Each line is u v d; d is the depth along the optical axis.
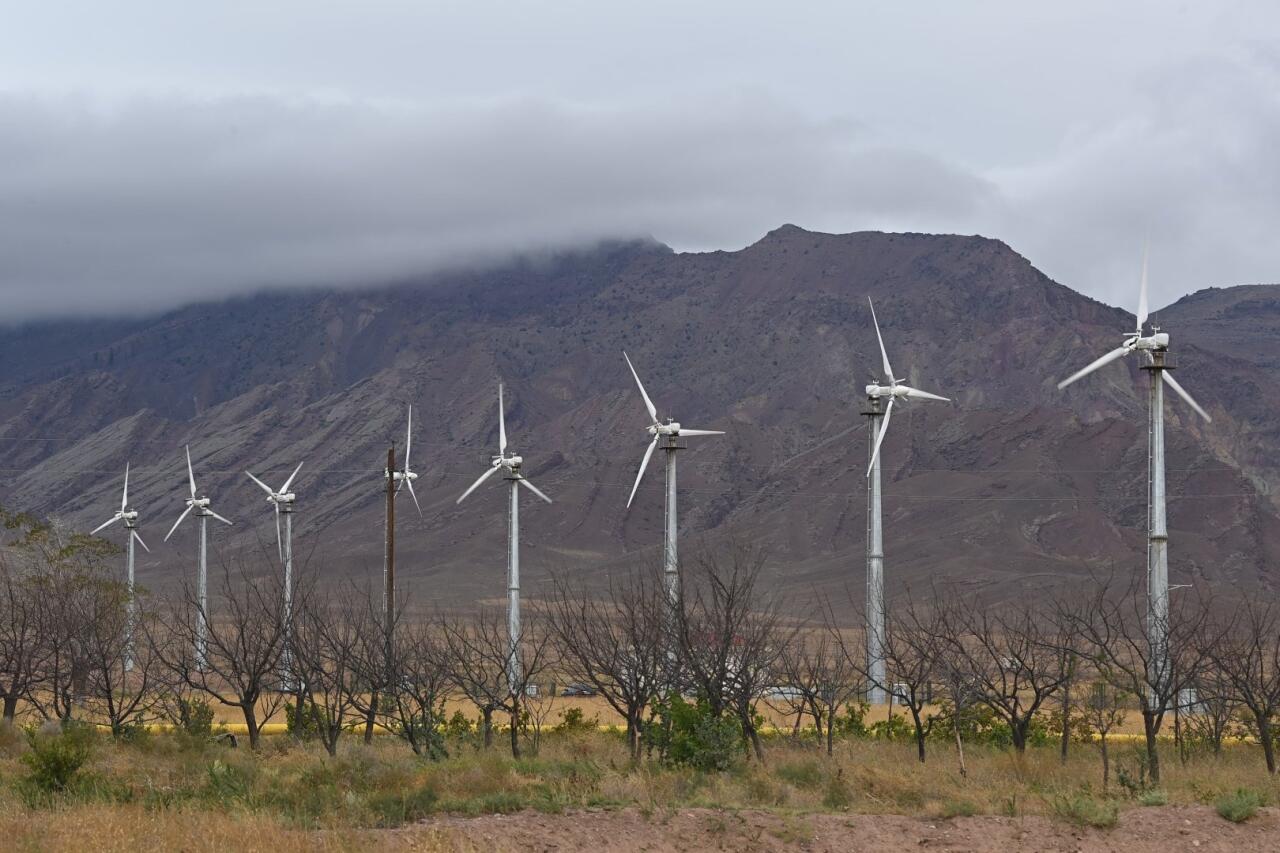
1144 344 74.56
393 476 85.81
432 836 34.66
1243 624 71.44
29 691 72.31
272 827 34.75
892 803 42.09
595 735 65.69
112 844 32.38
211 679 111.88
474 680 60.47
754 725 59.50
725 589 61.34
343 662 59.50
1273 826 37.81
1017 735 56.22
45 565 98.00
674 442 92.31
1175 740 64.75
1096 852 35.72
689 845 35.81
